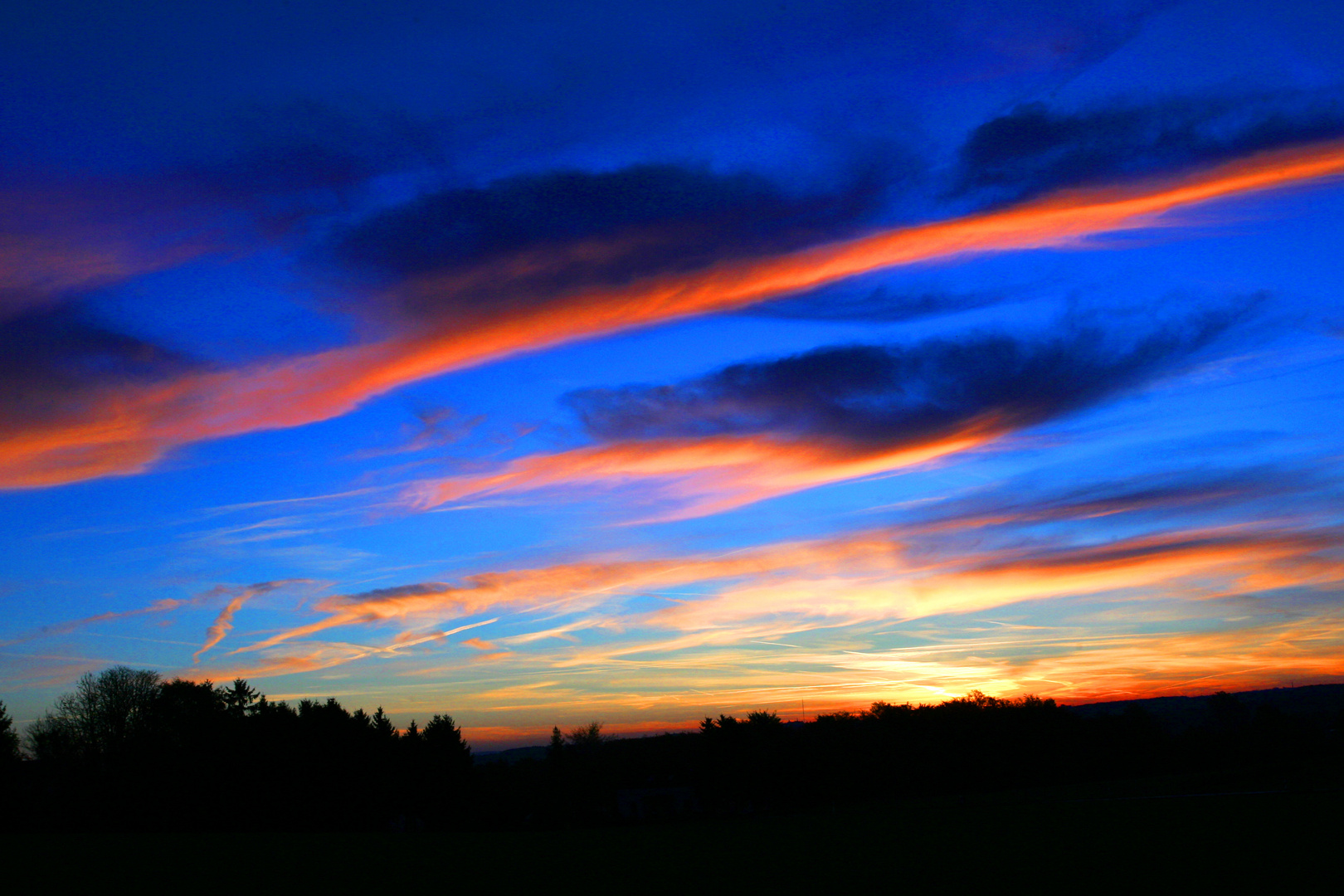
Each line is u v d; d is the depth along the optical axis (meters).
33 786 71.44
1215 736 112.12
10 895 23.72
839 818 59.25
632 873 28.83
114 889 24.59
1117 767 104.38
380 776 82.94
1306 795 51.78
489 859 33.16
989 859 29.69
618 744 136.25
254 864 30.88
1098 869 25.80
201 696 80.12
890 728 113.31
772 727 108.19
